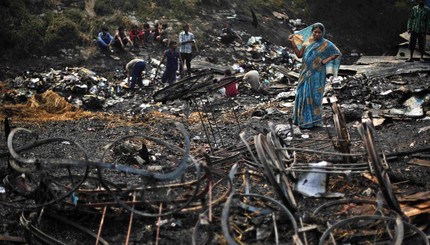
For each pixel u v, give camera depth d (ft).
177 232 25.12
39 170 24.35
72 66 75.05
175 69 68.90
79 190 26.68
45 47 76.89
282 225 24.38
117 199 23.89
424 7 66.23
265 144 26.21
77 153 37.37
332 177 30.01
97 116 51.72
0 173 31.58
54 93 56.95
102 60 77.71
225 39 89.40
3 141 40.16
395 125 43.98
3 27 75.77
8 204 25.93
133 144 38.32
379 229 24.02
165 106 59.62
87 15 86.48
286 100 58.90
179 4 96.22
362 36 114.21
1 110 51.06
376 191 27.78
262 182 29.81
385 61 70.85
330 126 43.83
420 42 67.77
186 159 23.54
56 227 26.04
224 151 35.60
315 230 23.67
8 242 24.97
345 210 25.89
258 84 65.87
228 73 60.95
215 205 24.58
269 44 93.45
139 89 68.33
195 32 90.22
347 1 120.47
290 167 27.91
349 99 54.08
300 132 41.37
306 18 113.50
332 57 42.11
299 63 87.81
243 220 24.86
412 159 33.47
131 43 81.61
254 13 99.96
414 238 23.61
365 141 24.71
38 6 84.43
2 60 73.15
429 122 44.32
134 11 91.40
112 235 25.36
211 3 101.30
